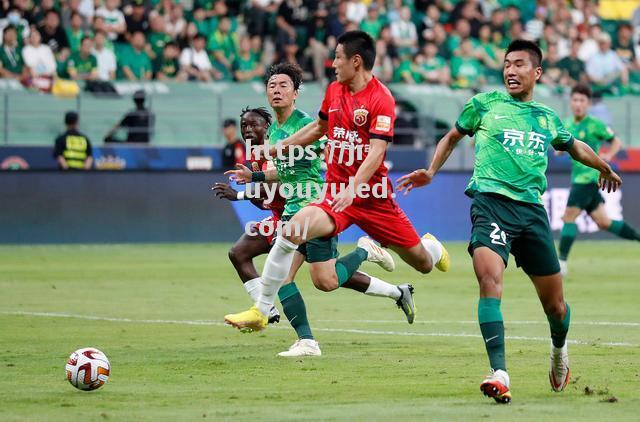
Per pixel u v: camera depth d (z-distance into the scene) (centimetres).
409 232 2238
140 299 3309
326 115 2198
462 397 1731
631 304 3206
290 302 2231
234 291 3550
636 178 5950
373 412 1595
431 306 3167
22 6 5850
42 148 5553
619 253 5222
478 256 1719
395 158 5903
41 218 5288
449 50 6644
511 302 3250
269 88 2305
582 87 4066
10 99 5734
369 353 2241
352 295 3469
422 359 2155
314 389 1812
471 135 1883
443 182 5750
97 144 5703
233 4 6531
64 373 1972
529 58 1795
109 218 5372
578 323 2758
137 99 5678
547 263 1759
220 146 5822
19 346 2334
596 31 7031
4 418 1549
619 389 1806
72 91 5866
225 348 2323
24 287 3609
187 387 1831
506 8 6894
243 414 1581
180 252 5000
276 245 2138
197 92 6144
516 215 1744
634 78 7119
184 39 6181
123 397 1730
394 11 6619
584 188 4078
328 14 6291
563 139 1839
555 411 1598
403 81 6462
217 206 5491
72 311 3002
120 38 6053
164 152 5700
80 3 6094
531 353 2230
